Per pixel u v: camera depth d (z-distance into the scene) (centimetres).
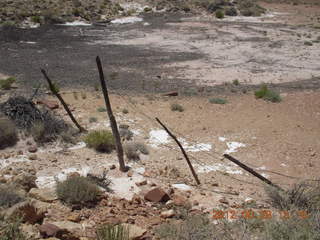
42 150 1340
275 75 2630
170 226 781
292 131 1655
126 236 662
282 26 4434
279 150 1474
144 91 2148
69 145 1395
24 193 897
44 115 1524
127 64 2758
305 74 2681
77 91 2066
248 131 1639
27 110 1508
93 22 4194
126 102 1927
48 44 3281
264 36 3847
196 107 1914
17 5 4375
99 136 1386
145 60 2883
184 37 3709
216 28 4181
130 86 2236
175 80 2428
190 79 2466
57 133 1453
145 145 1437
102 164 1262
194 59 2961
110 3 4897
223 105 1966
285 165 1366
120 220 810
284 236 711
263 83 2417
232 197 1091
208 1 5203
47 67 2586
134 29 3991
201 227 763
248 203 1027
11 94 1909
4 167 1183
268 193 1063
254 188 1180
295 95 2162
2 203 802
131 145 1387
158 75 2516
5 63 2645
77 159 1287
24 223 714
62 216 807
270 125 1711
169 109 1864
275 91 2236
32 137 1408
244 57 3073
